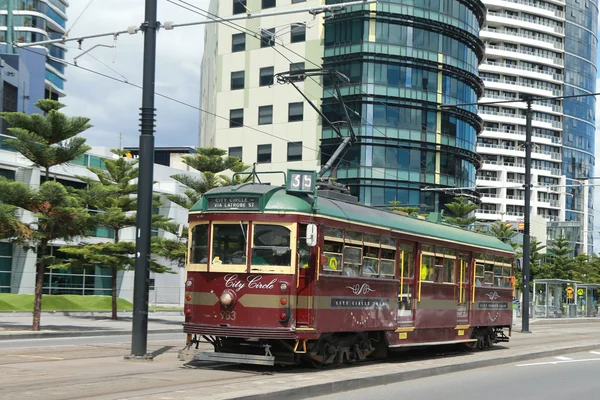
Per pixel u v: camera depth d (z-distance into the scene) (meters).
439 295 20.45
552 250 80.50
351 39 60.38
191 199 37.69
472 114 65.19
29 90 69.38
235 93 65.25
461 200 57.81
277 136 63.00
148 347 20.50
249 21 64.75
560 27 130.12
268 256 14.95
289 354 15.09
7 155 41.53
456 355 21.38
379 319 17.47
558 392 14.52
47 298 42.28
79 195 31.50
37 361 15.86
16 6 95.00
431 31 61.78
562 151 130.38
